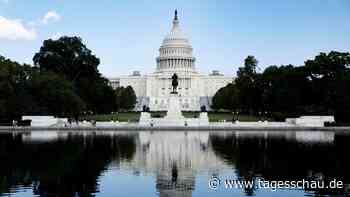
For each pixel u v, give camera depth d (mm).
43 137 85562
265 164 50281
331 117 132000
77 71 169125
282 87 150500
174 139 82812
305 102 152500
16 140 77562
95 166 48531
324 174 43969
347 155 57031
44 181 40219
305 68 153375
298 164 49906
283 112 152250
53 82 133375
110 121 136875
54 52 168125
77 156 55906
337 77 141875
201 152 61156
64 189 37344
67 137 86000
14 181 40031
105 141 77000
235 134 98312
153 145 70625
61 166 48031
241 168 47562
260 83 172750
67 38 171625
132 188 38094
